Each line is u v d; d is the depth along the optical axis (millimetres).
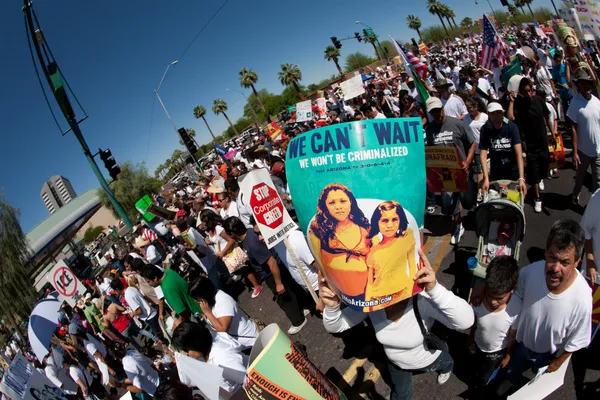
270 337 1989
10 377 3389
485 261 4000
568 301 2369
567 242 2229
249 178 3129
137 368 4438
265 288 6988
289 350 1860
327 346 4512
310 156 1654
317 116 21375
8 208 19016
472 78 9750
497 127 4590
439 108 4691
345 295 1741
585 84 4414
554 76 8398
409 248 1674
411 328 2312
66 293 7102
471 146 4832
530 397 2525
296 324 4980
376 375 3805
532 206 5660
